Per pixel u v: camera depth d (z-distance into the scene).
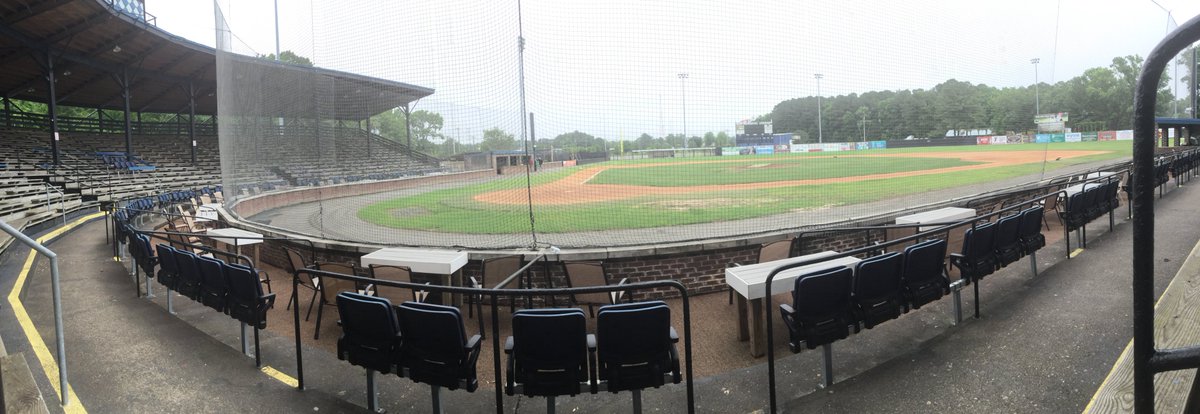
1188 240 6.77
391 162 11.37
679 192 14.98
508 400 3.64
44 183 21.23
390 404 3.61
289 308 5.91
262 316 4.23
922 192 13.02
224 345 4.65
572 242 8.11
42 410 2.86
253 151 10.13
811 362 4.02
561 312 2.96
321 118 9.67
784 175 16.92
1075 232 8.05
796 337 3.40
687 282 6.12
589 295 5.29
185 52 28.28
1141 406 1.13
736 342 4.56
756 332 4.16
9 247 9.62
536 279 6.00
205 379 3.95
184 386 3.83
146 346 4.61
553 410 3.11
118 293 6.49
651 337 3.03
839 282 3.53
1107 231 7.97
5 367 3.23
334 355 4.46
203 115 48.62
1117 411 2.57
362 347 3.41
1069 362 3.55
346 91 10.09
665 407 3.43
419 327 3.15
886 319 3.85
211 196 18.80
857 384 3.50
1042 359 3.63
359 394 3.75
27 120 36.28
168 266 5.47
